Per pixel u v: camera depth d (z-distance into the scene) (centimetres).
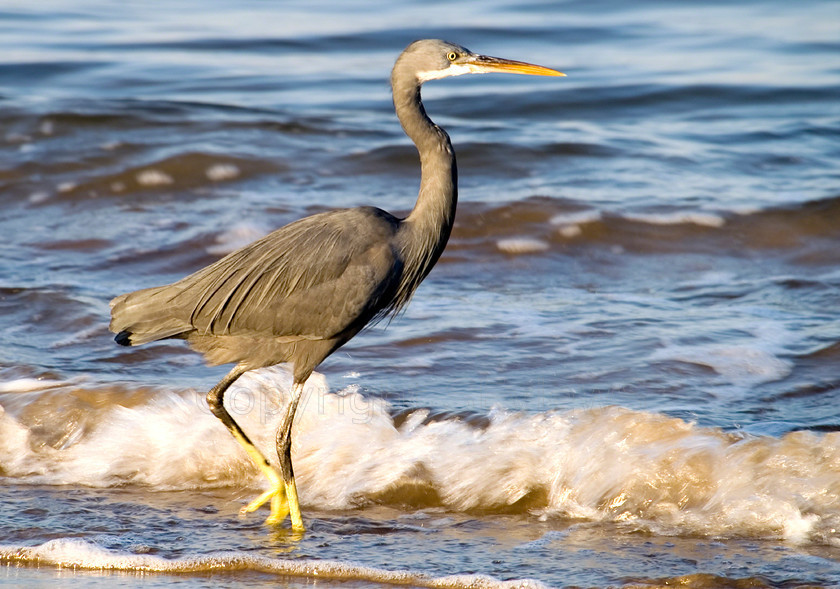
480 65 962
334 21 3322
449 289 1515
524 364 1201
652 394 1106
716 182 1955
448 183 956
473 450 979
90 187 1959
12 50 2969
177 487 993
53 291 1455
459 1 3578
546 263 1630
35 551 846
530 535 866
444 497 944
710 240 1708
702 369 1178
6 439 1056
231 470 1007
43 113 2255
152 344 1278
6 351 1245
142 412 1071
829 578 763
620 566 794
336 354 1239
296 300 908
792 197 1848
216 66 2873
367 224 926
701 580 762
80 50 2995
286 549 846
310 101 2572
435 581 779
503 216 1764
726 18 3347
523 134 2261
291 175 2017
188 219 1800
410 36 3117
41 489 987
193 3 3659
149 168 2014
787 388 1120
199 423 1052
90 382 1130
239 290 910
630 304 1438
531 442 978
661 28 3234
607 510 904
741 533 854
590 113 2495
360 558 826
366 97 2608
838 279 1538
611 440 956
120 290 1485
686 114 2489
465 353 1240
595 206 1803
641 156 2111
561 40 3122
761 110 2498
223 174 2012
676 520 879
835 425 1006
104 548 848
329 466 992
